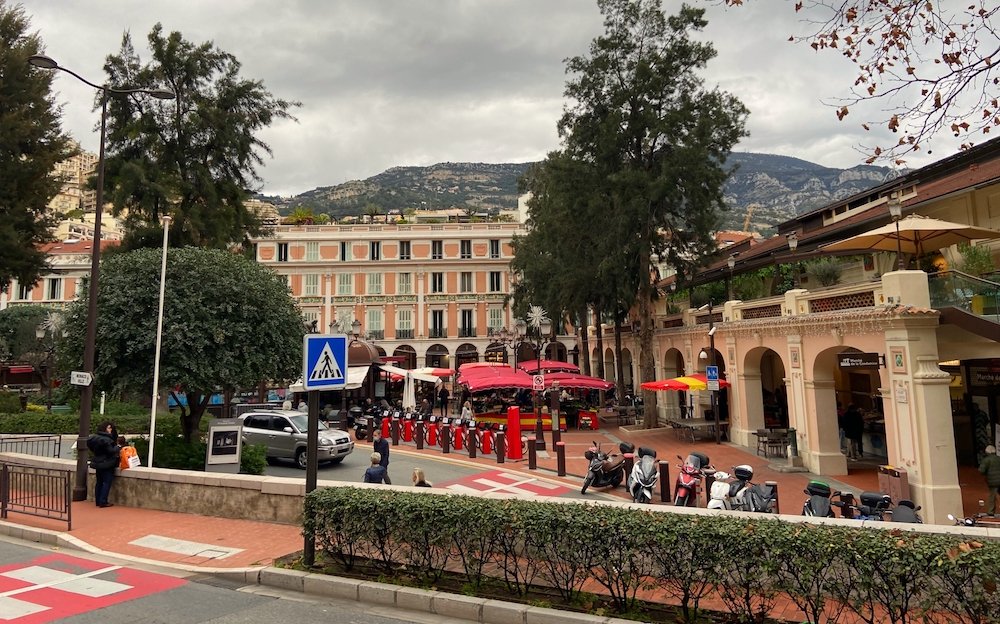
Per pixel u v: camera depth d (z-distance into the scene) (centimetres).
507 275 5512
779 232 2752
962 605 469
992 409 1636
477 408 2906
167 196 2462
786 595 616
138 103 2617
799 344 1678
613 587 654
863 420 1911
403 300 5428
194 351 1359
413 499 706
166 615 635
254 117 2836
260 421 1852
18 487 1102
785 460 1731
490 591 655
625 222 2422
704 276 2909
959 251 1552
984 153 1781
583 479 1606
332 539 763
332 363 805
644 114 2381
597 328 3803
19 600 680
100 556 864
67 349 1384
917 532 537
